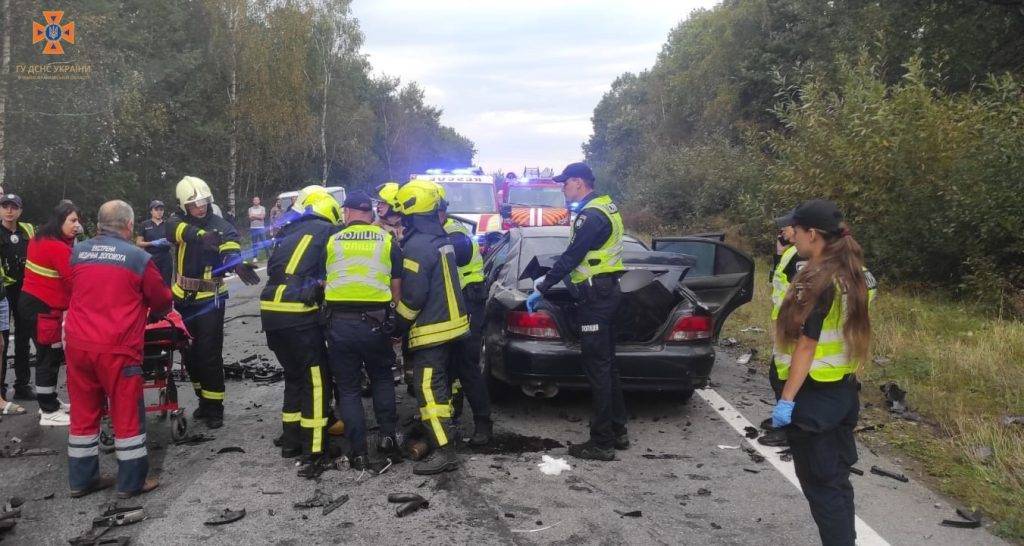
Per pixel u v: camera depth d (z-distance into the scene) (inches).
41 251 201.3
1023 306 343.6
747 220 621.0
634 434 203.2
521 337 205.9
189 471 171.9
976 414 211.0
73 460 154.9
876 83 427.8
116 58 820.0
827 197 429.1
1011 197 347.9
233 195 1257.4
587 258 178.7
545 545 134.7
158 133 1080.8
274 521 144.2
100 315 150.6
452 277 175.8
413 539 136.7
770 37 1009.5
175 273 202.2
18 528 141.0
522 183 711.7
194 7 1197.1
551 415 220.2
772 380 163.2
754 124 947.3
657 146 1391.5
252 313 408.5
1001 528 141.6
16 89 728.3
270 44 1240.8
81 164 863.1
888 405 224.5
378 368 182.5
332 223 182.9
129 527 141.2
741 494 160.4
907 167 393.7
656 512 150.2
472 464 177.3
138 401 155.6
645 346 208.4
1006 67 559.5
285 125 1270.9
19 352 232.1
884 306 358.0
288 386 181.3
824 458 115.9
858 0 753.6
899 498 158.6
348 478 167.5
